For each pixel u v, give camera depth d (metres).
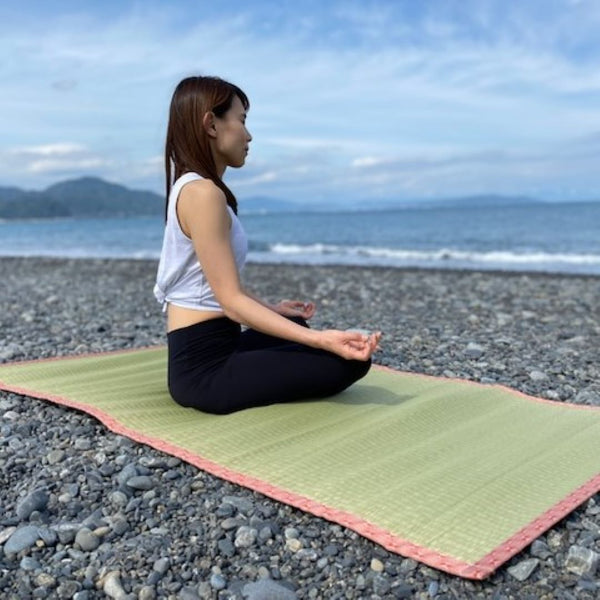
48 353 5.71
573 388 4.63
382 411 3.53
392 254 24.30
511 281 12.88
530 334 6.82
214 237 3.17
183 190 3.21
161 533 2.58
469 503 2.58
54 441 3.45
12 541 2.50
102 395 3.90
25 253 28.30
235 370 3.42
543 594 2.20
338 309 8.84
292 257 23.39
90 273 15.70
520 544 2.35
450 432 3.29
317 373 3.41
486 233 34.41
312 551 2.44
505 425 3.42
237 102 3.35
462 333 6.81
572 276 14.12
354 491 2.68
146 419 3.48
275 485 2.75
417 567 2.31
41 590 2.24
